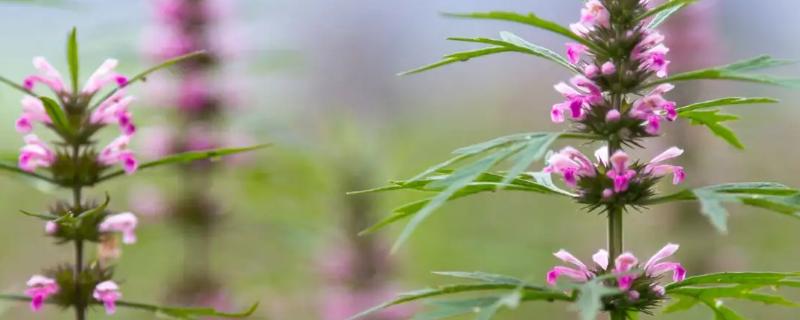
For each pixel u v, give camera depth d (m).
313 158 11.66
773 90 18.28
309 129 12.75
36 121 6.33
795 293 12.52
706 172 12.11
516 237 14.79
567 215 15.41
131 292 12.36
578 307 4.37
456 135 19.86
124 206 13.20
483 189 5.05
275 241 12.85
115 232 6.68
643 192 5.14
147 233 11.00
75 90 6.27
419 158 17.42
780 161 16.25
